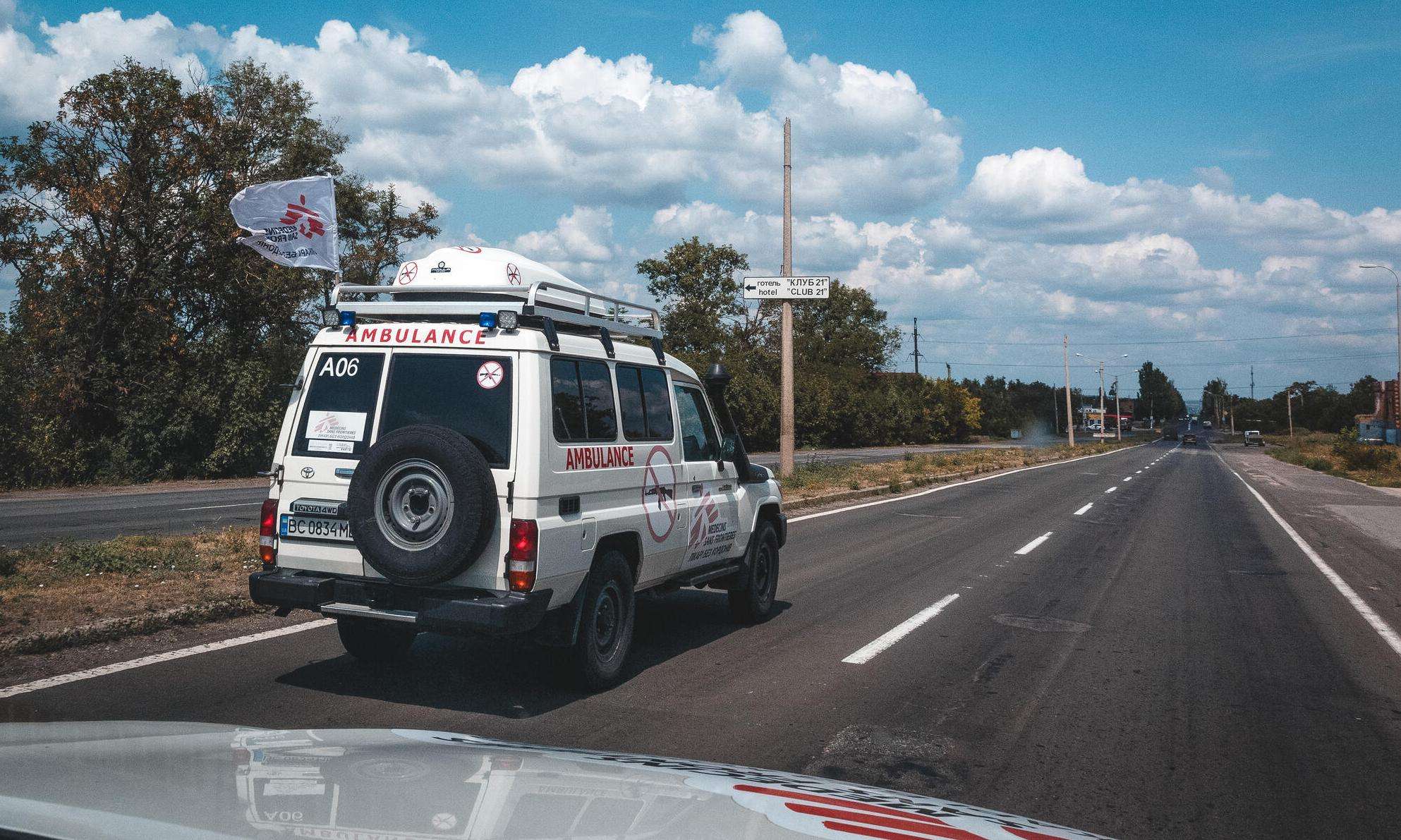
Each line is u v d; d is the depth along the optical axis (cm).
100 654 602
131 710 491
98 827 119
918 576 1067
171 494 2106
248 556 915
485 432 516
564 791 163
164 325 2903
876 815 174
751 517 782
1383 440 7244
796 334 8950
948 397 10112
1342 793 433
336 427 545
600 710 534
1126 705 574
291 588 529
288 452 551
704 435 734
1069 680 631
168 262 2978
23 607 657
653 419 651
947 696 584
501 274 618
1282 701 589
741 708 546
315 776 157
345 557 534
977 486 2703
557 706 538
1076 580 1062
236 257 3009
